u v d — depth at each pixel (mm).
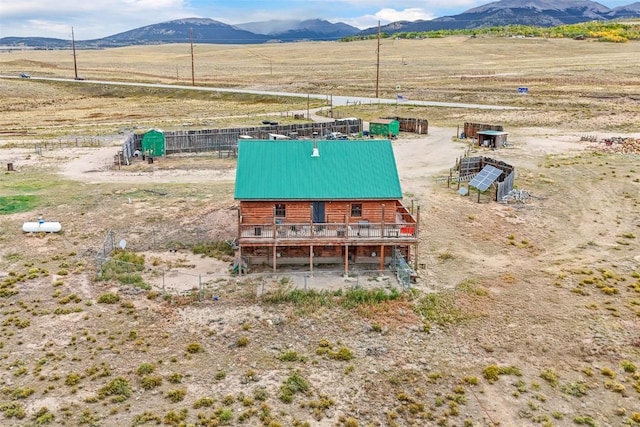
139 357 26188
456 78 149625
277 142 38469
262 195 35000
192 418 21953
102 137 81188
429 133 83750
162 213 46719
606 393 24234
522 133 82688
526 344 27938
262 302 31500
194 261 37438
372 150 38281
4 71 183500
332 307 31094
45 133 84750
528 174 59094
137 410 22422
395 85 139375
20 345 26922
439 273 35969
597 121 88750
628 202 50469
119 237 41562
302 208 35562
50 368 25109
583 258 38719
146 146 68188
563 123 88938
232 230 42969
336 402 23250
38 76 169625
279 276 34906
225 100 127625
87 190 53156
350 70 187125
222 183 56406
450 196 51781
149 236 41844
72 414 22062
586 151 69750
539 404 23422
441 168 62406
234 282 34031
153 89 140375
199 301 31531
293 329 28969
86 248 39375
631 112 93625
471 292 33250
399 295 32344
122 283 33844
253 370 25328
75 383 24062
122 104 124562
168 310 30578
